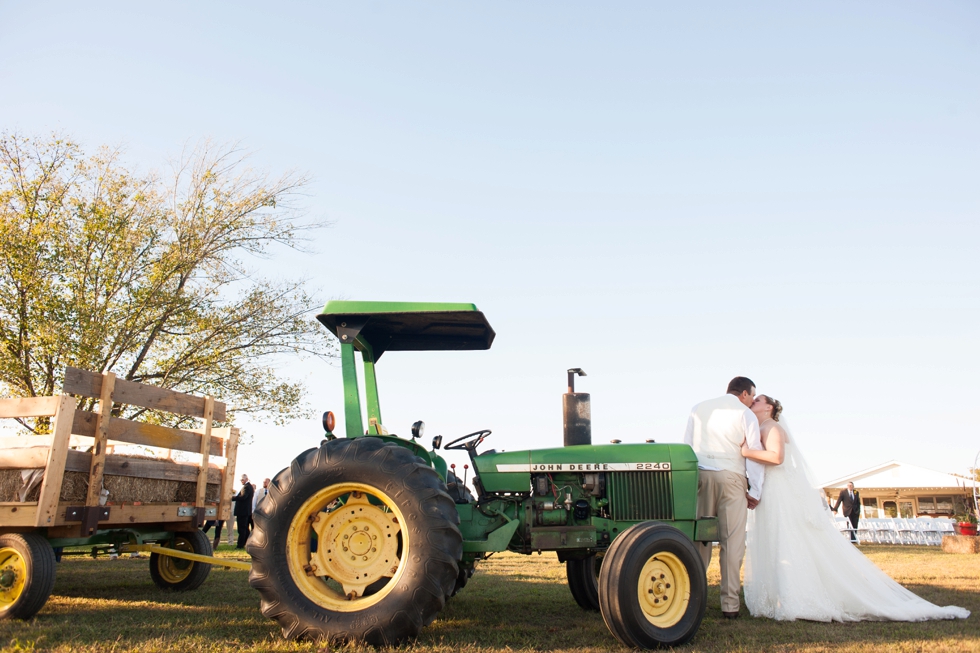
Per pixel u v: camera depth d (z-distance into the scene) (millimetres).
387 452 4137
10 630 4184
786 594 4781
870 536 18188
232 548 12844
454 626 4598
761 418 5227
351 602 3980
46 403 4797
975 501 19531
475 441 4832
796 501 5000
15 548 4699
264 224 15227
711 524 4602
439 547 3906
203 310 14836
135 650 3619
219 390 14758
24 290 12656
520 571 8156
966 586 6340
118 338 13391
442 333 5430
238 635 4141
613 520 4570
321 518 4230
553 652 3760
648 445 4750
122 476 5328
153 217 14227
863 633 4215
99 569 8016
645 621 3877
